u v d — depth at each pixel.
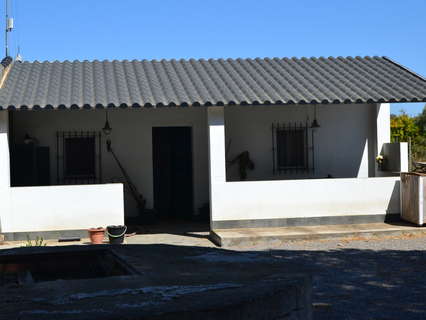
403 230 12.12
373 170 14.98
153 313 3.20
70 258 5.65
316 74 14.56
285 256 10.12
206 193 14.85
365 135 14.97
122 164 14.35
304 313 3.96
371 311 6.68
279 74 14.49
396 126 27.84
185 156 15.16
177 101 11.79
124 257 5.16
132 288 3.81
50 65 14.81
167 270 4.50
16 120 13.72
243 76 14.10
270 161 14.73
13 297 3.60
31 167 13.43
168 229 13.64
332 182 12.81
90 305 3.40
